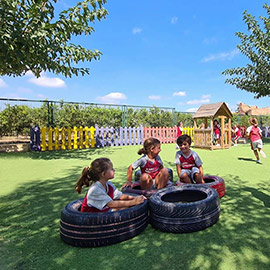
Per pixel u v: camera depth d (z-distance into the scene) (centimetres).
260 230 254
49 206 352
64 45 674
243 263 192
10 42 489
